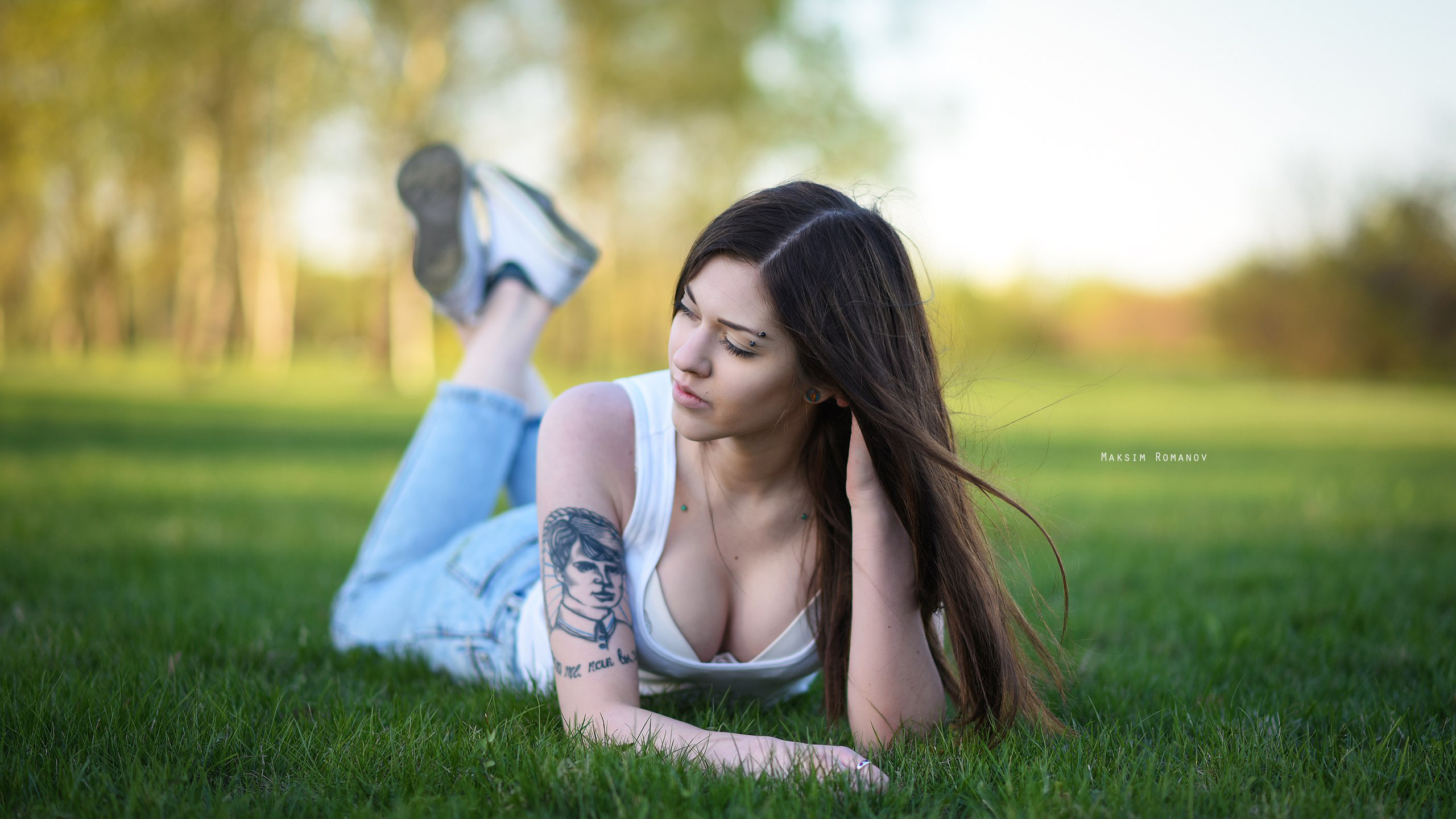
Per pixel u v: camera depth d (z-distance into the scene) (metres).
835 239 1.66
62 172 22.11
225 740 1.77
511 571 2.38
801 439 1.88
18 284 33.34
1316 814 1.52
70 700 1.94
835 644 1.98
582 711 1.76
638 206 27.94
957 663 1.88
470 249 2.74
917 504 1.79
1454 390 29.05
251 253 25.55
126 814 1.46
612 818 1.47
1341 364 31.25
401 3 19.44
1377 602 3.31
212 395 18.41
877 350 1.68
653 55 21.98
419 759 1.70
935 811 1.49
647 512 1.88
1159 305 30.39
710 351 1.65
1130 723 2.06
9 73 14.84
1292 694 2.30
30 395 15.97
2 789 1.57
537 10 20.58
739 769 1.59
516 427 2.80
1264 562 4.20
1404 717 2.07
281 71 20.16
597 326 34.56
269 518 5.36
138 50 16.47
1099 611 3.25
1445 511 5.93
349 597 2.70
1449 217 30.09
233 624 2.85
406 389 21.97
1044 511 2.07
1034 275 24.47
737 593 1.96
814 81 24.70
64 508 5.29
